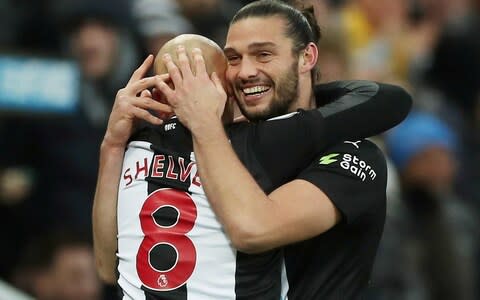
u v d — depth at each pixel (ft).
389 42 101.09
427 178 83.56
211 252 45.39
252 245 44.34
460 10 109.50
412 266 77.87
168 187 46.29
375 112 48.60
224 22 84.74
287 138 46.34
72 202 75.15
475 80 103.81
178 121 47.34
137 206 46.62
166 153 46.73
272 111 47.26
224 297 45.32
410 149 83.92
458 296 81.97
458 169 92.32
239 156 46.29
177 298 45.32
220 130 45.27
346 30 85.76
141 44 80.59
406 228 78.84
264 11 47.32
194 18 83.76
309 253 47.47
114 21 78.95
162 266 45.65
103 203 47.83
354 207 46.21
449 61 103.86
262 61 46.98
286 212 44.86
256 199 44.50
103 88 77.61
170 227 45.85
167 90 45.83
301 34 47.52
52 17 80.74
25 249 73.92
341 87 50.37
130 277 46.42
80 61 76.13
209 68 46.50
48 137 75.36
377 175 47.47
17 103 66.54
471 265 84.17
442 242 82.38
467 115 102.68
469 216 84.84
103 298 72.02
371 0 101.50
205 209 45.62
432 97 96.43
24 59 66.49
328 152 47.26
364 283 48.67
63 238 70.90
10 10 81.82
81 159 75.56
